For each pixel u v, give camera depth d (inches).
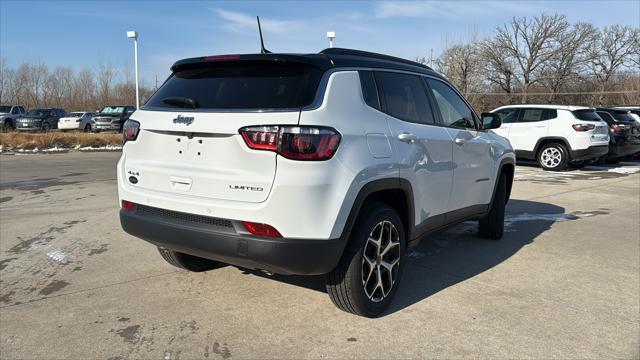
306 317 140.2
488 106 1696.6
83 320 136.5
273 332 130.8
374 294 140.7
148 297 153.2
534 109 542.9
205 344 123.9
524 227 259.3
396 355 119.7
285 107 120.0
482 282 171.9
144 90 2082.9
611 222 272.5
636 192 380.5
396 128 144.9
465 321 139.3
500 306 150.4
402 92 156.4
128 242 215.8
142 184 139.7
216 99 130.2
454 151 173.6
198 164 127.3
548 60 1955.0
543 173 508.4
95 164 555.2
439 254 207.2
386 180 135.6
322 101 123.2
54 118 1263.5
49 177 433.7
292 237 117.1
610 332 133.6
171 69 151.1
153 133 136.6
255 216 117.6
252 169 119.0
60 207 295.0
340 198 121.1
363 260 133.4
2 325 132.9
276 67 131.8
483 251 211.8
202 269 177.5
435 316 142.4
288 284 165.2
